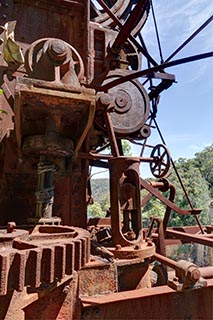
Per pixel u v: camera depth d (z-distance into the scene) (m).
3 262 1.20
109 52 4.32
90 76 4.44
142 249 2.72
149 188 4.23
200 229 5.07
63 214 3.59
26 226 2.40
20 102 2.26
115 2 5.95
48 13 4.16
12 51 3.54
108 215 6.20
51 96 2.31
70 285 1.70
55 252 1.39
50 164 2.72
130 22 3.76
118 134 4.71
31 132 2.86
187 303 2.25
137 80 4.91
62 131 3.02
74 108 2.55
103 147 6.12
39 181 2.68
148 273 2.84
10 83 3.58
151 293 2.13
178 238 4.44
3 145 3.33
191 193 35.62
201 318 2.25
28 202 3.43
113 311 2.00
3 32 3.76
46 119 2.64
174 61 3.62
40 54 2.90
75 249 1.55
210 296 2.34
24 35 3.94
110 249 2.71
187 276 2.17
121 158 2.96
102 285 2.35
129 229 3.05
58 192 3.63
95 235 4.03
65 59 2.59
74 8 4.28
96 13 5.51
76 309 1.78
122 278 2.63
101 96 3.67
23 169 3.21
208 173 49.97
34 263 1.29
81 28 4.30
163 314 2.13
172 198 4.56
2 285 1.18
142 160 5.07
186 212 4.55
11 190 3.40
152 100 5.86
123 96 4.72
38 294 1.53
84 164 3.79
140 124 4.80
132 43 5.34
